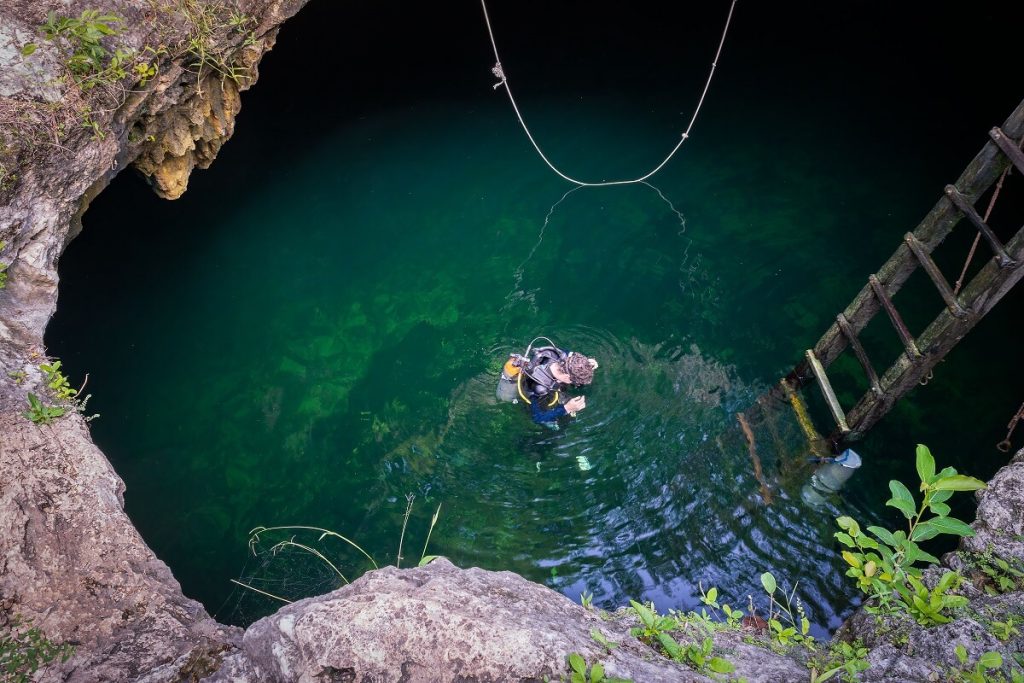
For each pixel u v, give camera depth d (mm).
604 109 11406
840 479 6062
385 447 6707
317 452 6680
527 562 5785
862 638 3377
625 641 3105
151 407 6969
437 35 12648
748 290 8289
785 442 6516
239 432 6820
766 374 7277
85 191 5012
